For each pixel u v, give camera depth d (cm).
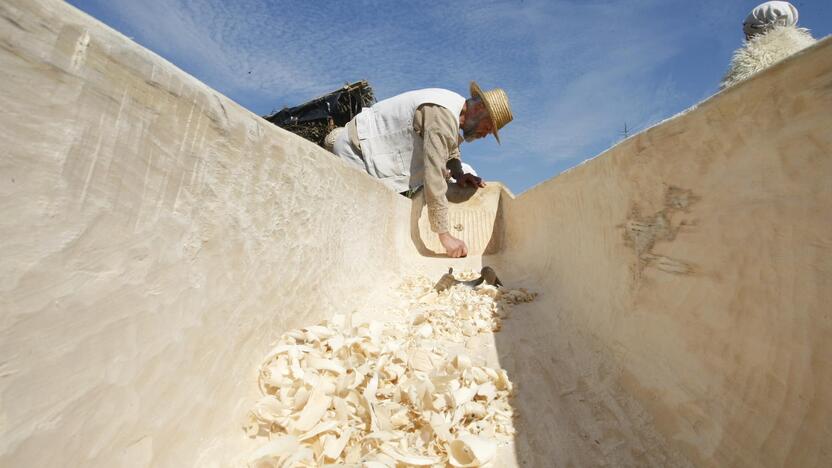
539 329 205
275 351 134
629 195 155
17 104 58
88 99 69
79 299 68
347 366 134
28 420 59
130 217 80
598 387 141
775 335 86
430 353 166
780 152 84
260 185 134
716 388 100
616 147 164
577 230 229
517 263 369
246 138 121
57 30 64
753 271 93
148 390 82
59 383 64
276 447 98
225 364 111
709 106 103
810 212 78
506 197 471
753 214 92
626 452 110
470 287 282
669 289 126
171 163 91
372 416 112
